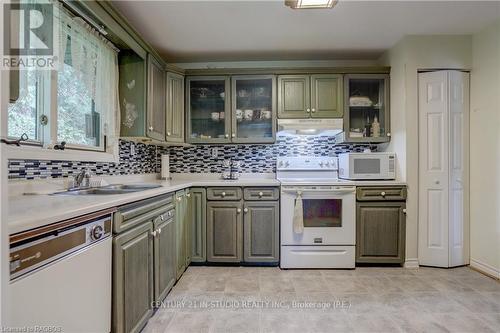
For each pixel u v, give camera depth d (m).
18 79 1.06
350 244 2.70
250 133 3.22
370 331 1.67
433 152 2.72
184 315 1.84
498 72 2.46
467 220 2.74
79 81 1.86
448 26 2.54
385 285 2.32
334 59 3.32
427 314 1.86
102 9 1.80
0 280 0.66
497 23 2.46
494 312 1.89
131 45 2.20
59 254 0.95
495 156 2.50
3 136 0.67
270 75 3.08
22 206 1.09
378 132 3.08
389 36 2.73
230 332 1.66
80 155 1.94
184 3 2.11
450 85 2.69
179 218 2.40
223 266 2.79
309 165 3.25
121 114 2.41
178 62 3.38
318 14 2.30
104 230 1.22
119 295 1.32
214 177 3.36
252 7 2.18
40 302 0.87
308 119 3.05
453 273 2.58
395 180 2.87
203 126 3.25
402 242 2.73
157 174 3.35
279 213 2.77
